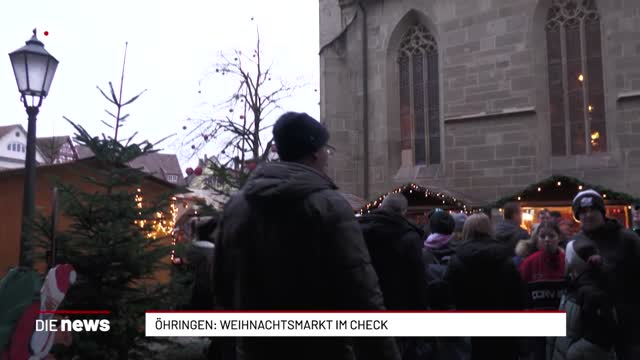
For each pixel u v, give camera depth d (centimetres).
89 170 693
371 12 1908
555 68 1553
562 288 510
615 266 381
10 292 340
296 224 201
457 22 1691
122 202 591
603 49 1482
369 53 1906
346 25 1962
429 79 1792
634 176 1410
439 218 550
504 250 461
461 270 459
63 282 371
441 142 1747
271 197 202
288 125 226
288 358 204
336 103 1939
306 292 202
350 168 1919
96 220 589
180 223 675
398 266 426
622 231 392
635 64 1426
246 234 213
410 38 1834
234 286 221
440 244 541
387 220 435
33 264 597
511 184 1570
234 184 674
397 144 1850
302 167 212
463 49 1677
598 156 1474
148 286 608
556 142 1543
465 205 1476
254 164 695
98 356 543
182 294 593
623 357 375
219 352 559
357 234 201
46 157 2842
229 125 2191
